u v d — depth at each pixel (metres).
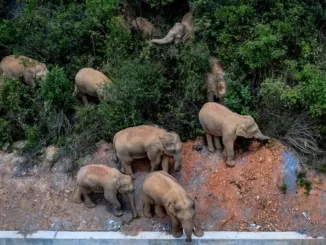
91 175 8.35
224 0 9.78
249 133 8.57
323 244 8.13
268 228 8.27
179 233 8.15
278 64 9.47
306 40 9.64
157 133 8.52
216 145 9.02
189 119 9.33
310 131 8.88
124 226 8.41
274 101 9.01
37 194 9.01
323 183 8.59
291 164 8.73
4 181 9.25
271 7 9.70
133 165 9.02
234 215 8.39
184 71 9.38
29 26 10.93
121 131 8.77
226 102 9.17
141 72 9.31
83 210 8.70
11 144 9.82
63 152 9.38
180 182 8.77
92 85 9.65
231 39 9.55
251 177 8.67
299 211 8.41
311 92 8.66
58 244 8.41
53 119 9.70
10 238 8.44
